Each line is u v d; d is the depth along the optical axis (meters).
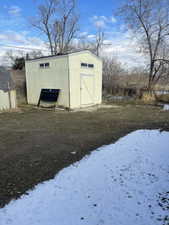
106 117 7.95
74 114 8.81
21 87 13.20
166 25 14.58
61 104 10.50
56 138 4.97
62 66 10.08
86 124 6.63
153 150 3.97
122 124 6.56
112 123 6.75
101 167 3.22
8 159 3.63
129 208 2.17
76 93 10.46
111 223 1.95
